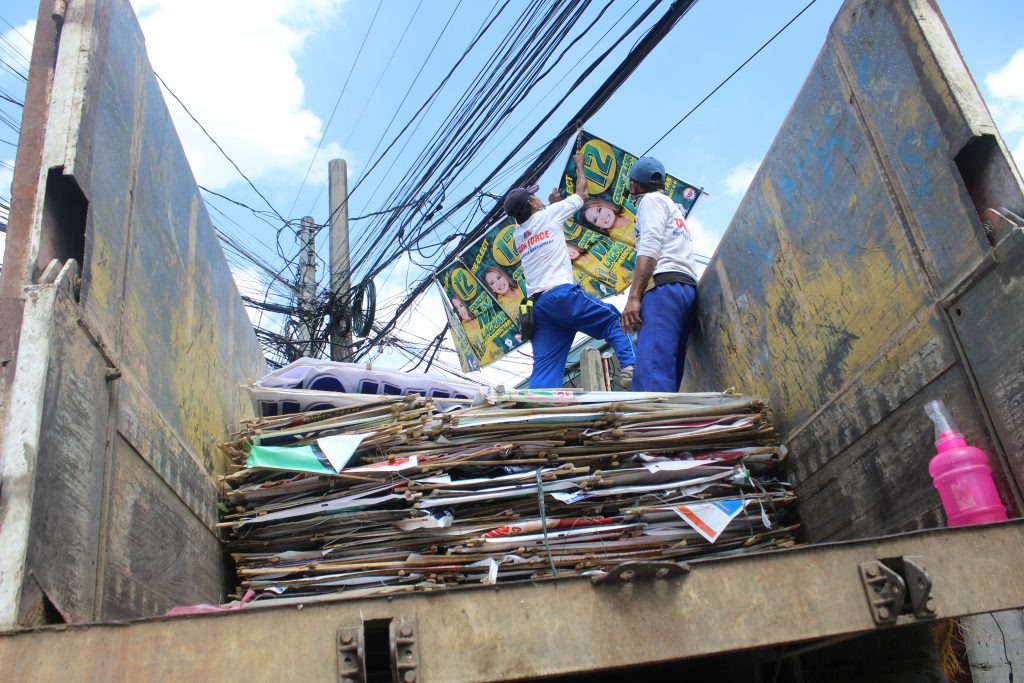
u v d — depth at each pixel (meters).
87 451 1.99
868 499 2.67
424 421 3.15
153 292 2.69
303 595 2.91
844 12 2.72
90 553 1.95
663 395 3.30
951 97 2.23
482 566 2.86
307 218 10.73
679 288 3.98
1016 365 2.05
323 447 3.05
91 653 1.55
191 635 1.60
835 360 2.84
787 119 3.12
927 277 2.36
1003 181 2.12
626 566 1.71
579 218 5.54
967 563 1.76
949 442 2.18
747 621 1.71
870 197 2.62
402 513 2.96
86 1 2.33
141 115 2.72
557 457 3.12
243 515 3.05
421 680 1.61
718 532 2.88
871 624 1.71
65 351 1.92
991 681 2.16
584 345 10.88
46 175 2.06
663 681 2.61
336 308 9.40
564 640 1.67
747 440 3.24
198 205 3.47
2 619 1.56
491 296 6.55
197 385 3.14
